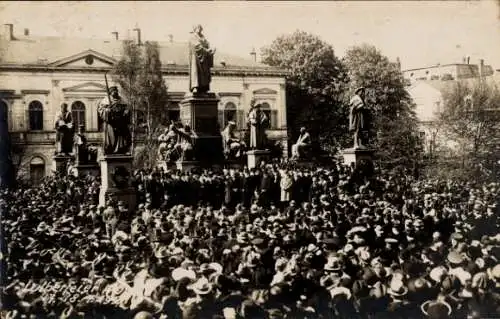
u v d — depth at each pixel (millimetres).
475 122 25438
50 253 12984
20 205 19484
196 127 24781
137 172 23031
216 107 25062
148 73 34438
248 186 21031
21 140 34406
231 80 39750
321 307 9750
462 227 13930
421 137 26484
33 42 37969
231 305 9844
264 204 20812
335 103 34469
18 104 36562
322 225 13797
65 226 15719
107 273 11867
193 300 9789
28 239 13836
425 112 27219
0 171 30812
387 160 26250
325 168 25359
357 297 9719
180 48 39375
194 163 24047
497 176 23828
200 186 20562
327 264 10562
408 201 17422
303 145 26484
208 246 12273
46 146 34875
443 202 17203
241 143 26688
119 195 19578
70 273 11969
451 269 10516
